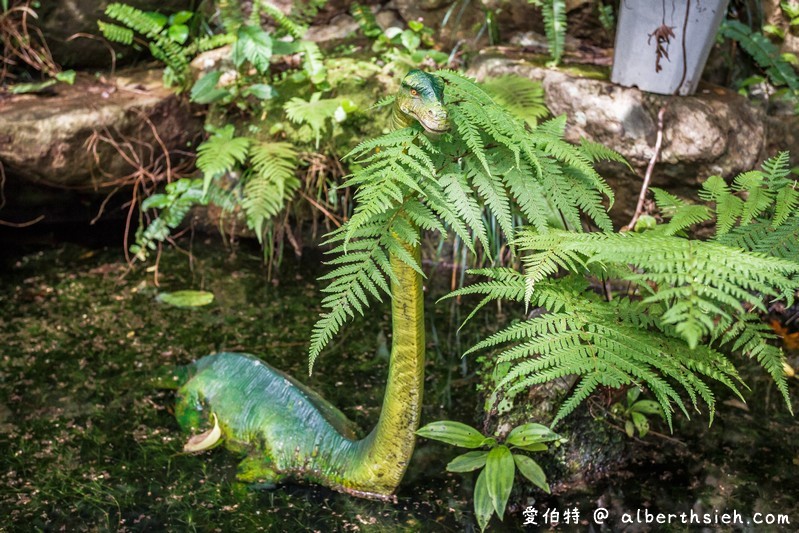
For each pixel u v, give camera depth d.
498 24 5.07
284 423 3.19
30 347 3.94
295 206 4.82
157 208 5.11
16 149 4.54
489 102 2.51
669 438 3.36
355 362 3.93
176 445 3.32
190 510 2.97
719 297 2.20
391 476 2.94
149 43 5.20
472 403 3.60
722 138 4.08
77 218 5.11
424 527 2.90
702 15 3.98
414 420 2.83
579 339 2.75
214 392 3.44
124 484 3.10
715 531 2.88
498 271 2.75
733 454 3.27
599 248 2.43
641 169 4.10
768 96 4.75
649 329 2.81
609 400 3.24
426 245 4.84
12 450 3.26
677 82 4.17
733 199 2.92
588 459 3.18
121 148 4.81
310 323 4.24
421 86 2.32
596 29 4.93
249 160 4.76
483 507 2.86
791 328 4.07
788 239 2.77
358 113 4.64
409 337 2.69
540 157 2.65
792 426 3.44
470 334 4.18
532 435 3.02
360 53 5.11
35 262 4.71
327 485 3.08
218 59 4.98
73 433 3.38
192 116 5.07
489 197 2.50
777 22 4.91
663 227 2.82
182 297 4.40
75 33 5.18
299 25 5.09
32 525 2.88
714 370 2.63
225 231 5.05
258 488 3.08
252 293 4.51
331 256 4.90
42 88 4.96
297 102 4.58
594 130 4.16
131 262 4.78
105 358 3.88
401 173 2.32
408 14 5.24
